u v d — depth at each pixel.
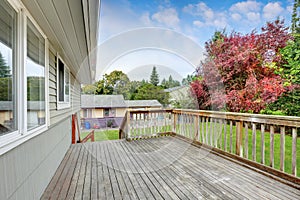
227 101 5.71
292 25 5.73
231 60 5.88
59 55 3.46
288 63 5.38
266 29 5.89
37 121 2.10
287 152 3.92
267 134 5.04
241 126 3.11
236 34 6.53
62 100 3.83
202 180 2.44
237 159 3.12
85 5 1.62
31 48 1.90
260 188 2.20
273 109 5.32
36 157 2.01
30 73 1.87
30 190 1.82
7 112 1.38
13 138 1.43
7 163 1.38
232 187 2.24
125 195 2.07
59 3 1.56
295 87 5.02
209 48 6.53
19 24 1.54
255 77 5.66
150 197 2.03
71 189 2.23
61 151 3.42
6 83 1.36
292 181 2.26
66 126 4.15
